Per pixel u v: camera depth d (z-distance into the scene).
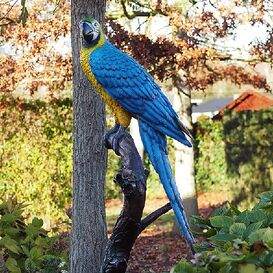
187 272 2.70
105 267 3.77
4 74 11.42
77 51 6.38
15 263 5.80
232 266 2.66
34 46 10.88
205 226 3.64
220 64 13.14
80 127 6.41
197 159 20.92
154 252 12.06
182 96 12.82
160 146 3.96
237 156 14.93
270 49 10.76
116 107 4.12
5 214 6.31
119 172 3.55
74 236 6.40
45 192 13.45
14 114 13.51
